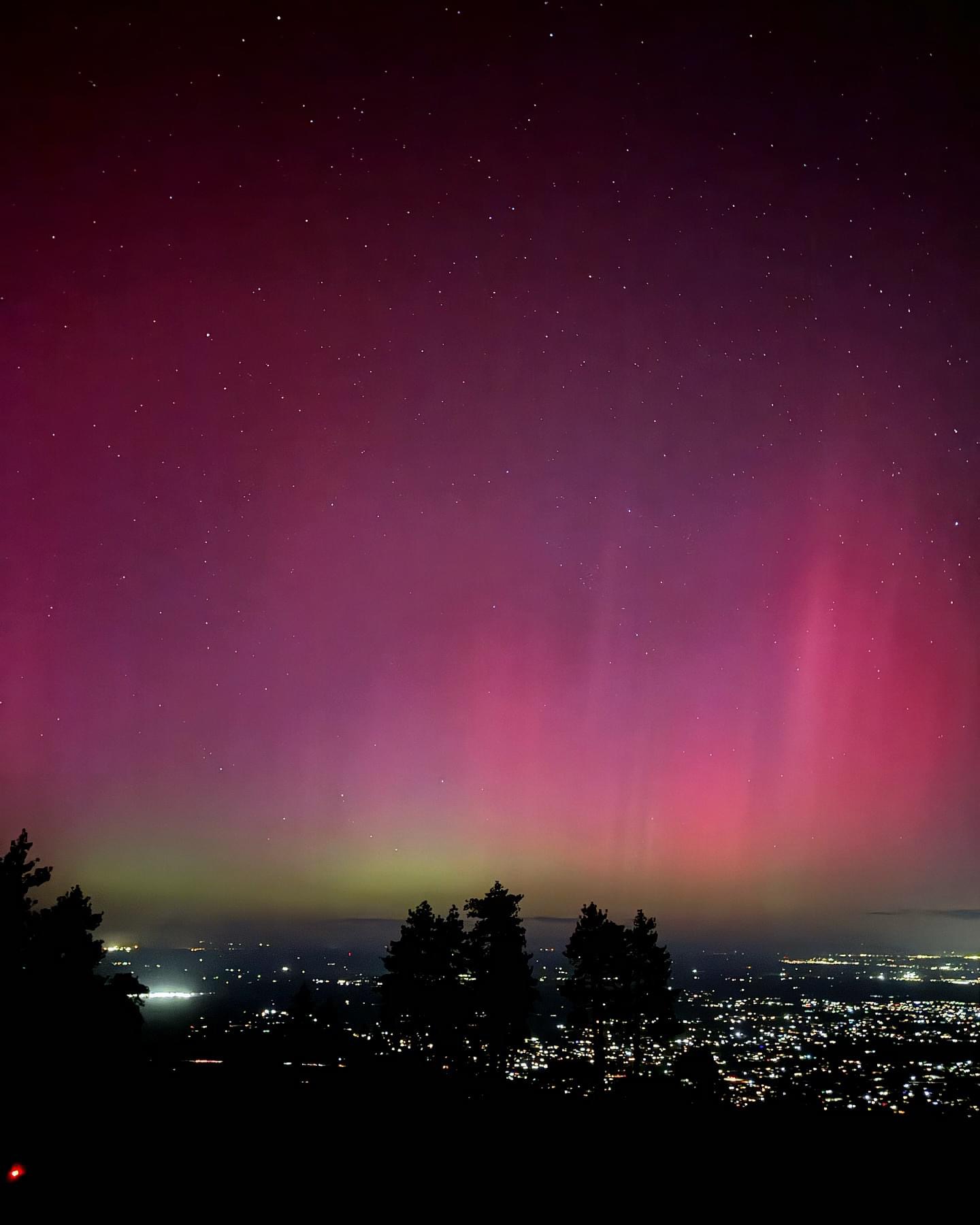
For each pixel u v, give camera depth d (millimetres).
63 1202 13703
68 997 21438
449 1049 29266
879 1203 14453
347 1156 16812
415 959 29906
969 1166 16281
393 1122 19578
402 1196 14523
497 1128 19250
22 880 21734
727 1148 17578
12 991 20969
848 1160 16766
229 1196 14289
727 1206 14312
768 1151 17422
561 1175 15781
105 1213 13320
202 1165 15867
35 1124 17547
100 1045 21375
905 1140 18078
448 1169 16125
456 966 29703
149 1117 18984
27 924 21609
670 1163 16516
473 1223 13398
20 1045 20547
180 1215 13352
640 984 29719
